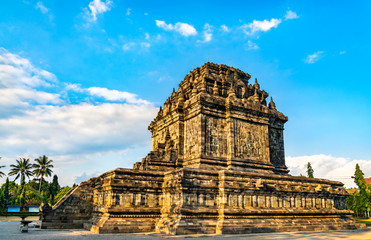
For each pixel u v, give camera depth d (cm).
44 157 10794
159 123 5303
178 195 3328
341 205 4528
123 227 3216
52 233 3209
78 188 4291
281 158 4903
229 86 4866
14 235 3002
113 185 3362
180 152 4447
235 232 3138
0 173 9650
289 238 2714
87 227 3722
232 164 4088
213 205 3409
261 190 3609
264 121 4594
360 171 9744
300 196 4003
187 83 5191
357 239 2683
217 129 4253
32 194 12031
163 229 3167
